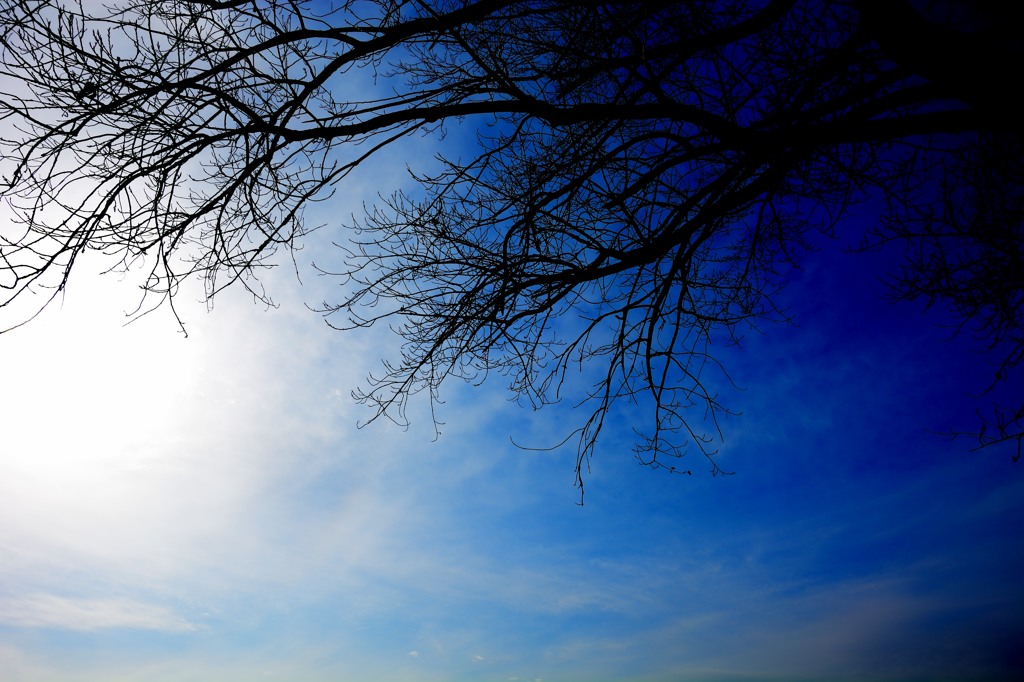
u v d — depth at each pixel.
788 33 5.83
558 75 6.74
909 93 5.42
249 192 5.87
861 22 5.31
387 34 5.96
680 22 6.19
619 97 6.55
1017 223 6.69
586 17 6.30
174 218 5.68
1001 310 6.82
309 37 5.77
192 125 5.55
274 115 5.67
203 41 5.50
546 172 7.07
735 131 6.02
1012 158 6.47
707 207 6.78
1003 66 4.82
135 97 5.23
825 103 5.66
